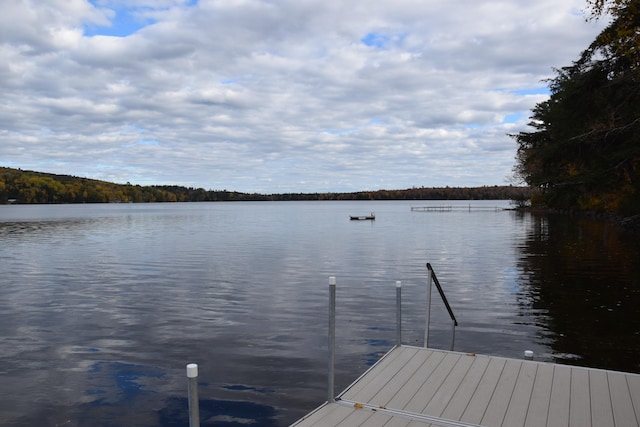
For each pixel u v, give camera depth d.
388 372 6.11
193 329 11.66
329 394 5.29
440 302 14.40
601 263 21.31
